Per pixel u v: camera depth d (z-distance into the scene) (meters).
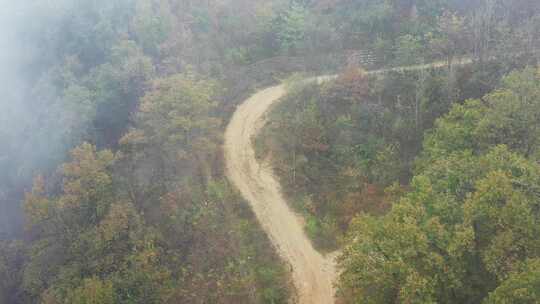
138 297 33.94
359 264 24.78
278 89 56.75
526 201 24.38
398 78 51.97
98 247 35.66
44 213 38.06
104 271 35.44
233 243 38.22
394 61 55.00
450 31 54.00
